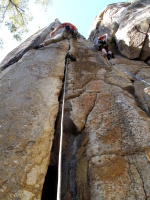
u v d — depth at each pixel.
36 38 4.76
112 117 2.12
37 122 1.92
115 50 5.73
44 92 2.43
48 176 1.91
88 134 1.97
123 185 1.41
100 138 1.85
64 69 3.26
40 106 2.16
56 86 2.63
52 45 4.18
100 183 1.45
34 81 2.63
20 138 1.69
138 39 4.54
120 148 1.71
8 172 1.39
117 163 1.58
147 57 4.77
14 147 1.59
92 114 2.22
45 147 1.69
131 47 4.70
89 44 5.38
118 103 2.37
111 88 2.80
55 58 3.50
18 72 2.89
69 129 2.25
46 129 1.87
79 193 1.53
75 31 3.92
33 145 1.66
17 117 1.94
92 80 2.99
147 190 1.36
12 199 1.24
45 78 2.76
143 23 4.41
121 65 4.31
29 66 3.07
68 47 4.36
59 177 1.23
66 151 2.03
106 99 2.47
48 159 1.62
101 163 1.60
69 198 1.57
